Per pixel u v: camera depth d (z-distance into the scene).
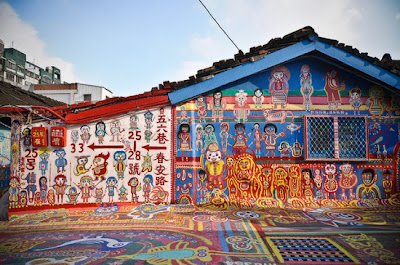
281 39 6.18
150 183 6.13
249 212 5.51
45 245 3.99
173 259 3.48
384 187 6.15
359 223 4.88
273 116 6.28
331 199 6.10
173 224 4.87
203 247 3.86
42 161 6.05
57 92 27.12
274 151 6.23
